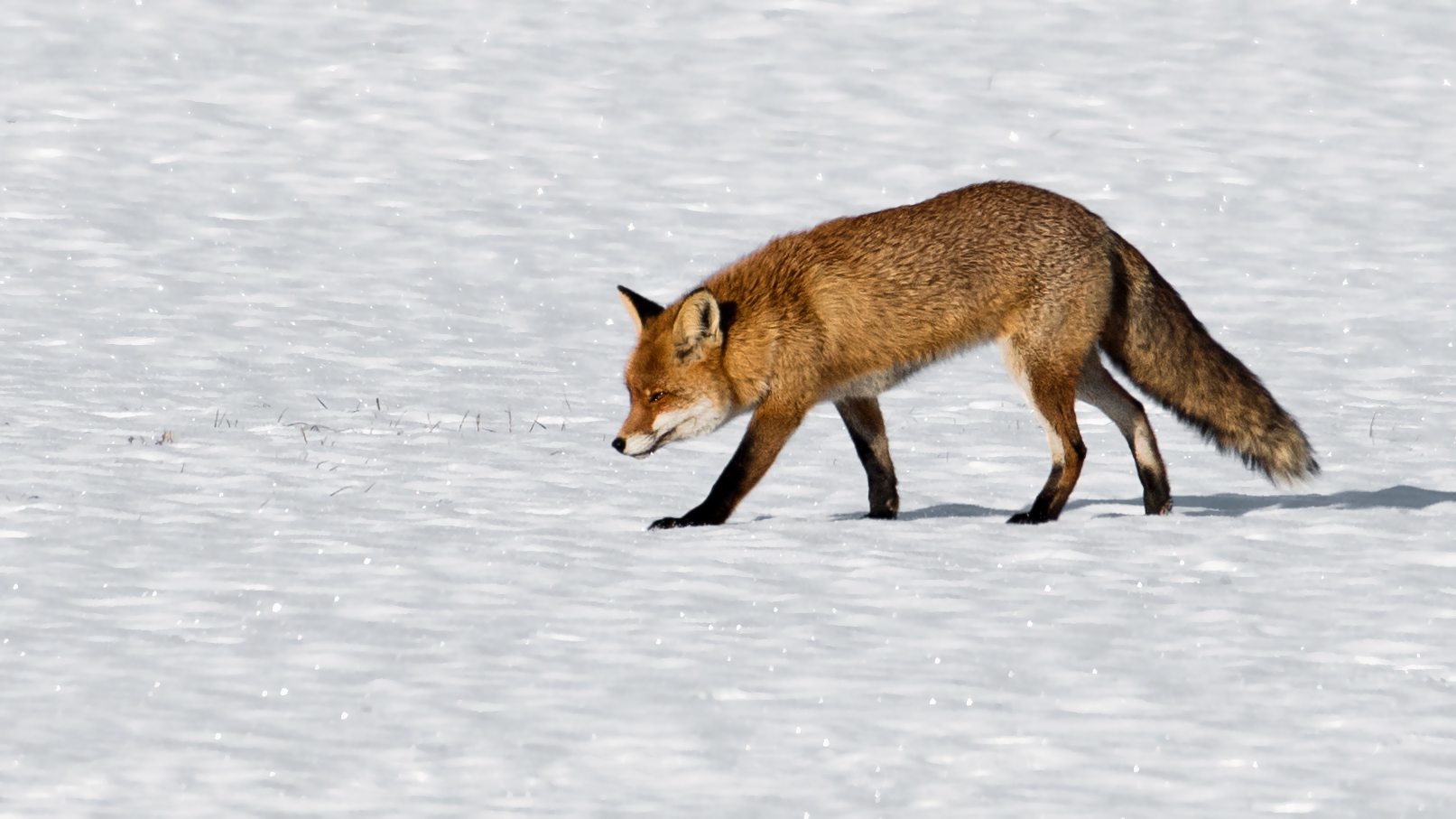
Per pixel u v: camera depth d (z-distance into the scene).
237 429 17.80
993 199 12.82
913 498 14.70
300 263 31.95
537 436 18.14
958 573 10.69
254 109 46.72
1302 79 53.47
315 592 10.05
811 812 6.60
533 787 6.84
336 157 42.31
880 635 9.21
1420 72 54.38
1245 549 11.40
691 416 12.62
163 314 26.64
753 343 12.45
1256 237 36.84
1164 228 37.81
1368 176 43.00
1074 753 7.31
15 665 8.42
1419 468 16.58
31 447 15.84
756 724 7.66
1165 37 58.38
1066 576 10.59
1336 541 11.77
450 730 7.54
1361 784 6.91
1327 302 30.41
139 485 13.88
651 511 13.37
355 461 15.70
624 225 37.25
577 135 46.03
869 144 46.25
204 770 7.00
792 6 60.88
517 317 28.55
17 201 35.62
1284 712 7.88
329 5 58.94
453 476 15.10
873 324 12.59
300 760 7.14
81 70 49.56
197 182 38.84
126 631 9.12
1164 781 6.95
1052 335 12.71
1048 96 51.47
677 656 8.76
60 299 27.41
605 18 59.06
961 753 7.30
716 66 54.06
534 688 8.17
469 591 10.16
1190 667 8.59
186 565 10.75
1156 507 13.16
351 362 23.78
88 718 7.63
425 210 37.56
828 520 12.93
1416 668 8.61
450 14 58.72
